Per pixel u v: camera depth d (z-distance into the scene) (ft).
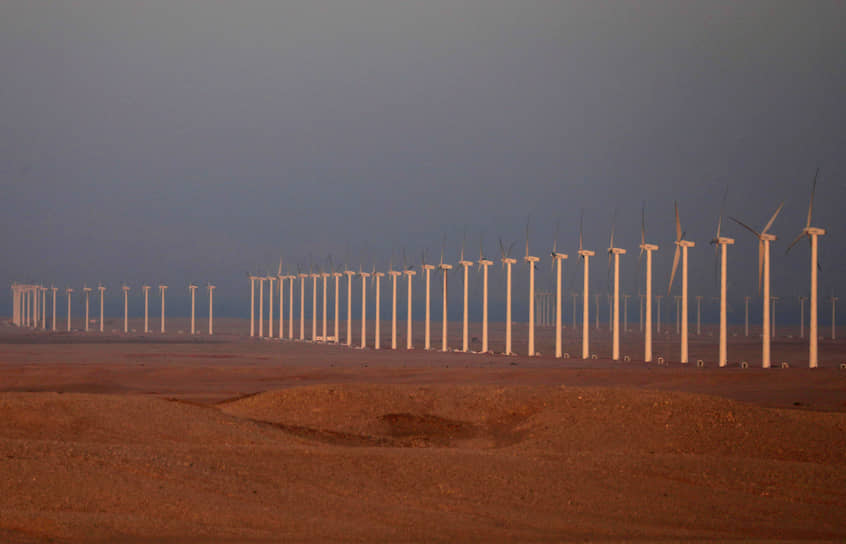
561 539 158.92
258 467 201.67
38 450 199.72
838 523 176.14
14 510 158.51
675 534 165.07
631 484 199.31
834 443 256.52
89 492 172.96
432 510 178.09
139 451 207.82
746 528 171.73
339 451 219.82
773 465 216.74
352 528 161.38
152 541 147.13
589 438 268.82
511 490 192.44
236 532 155.43
